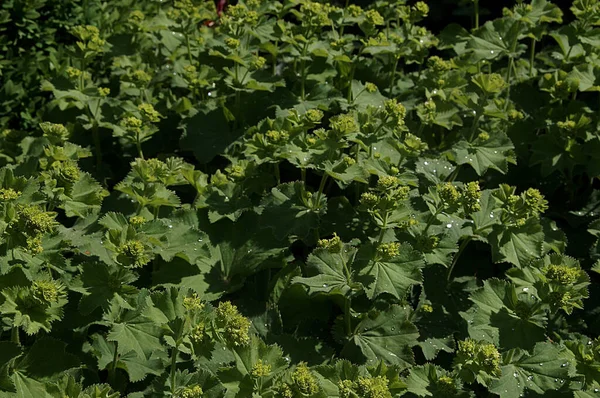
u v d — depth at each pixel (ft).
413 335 6.30
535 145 7.21
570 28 7.35
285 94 7.33
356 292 6.22
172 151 7.52
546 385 6.10
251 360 5.90
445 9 8.96
